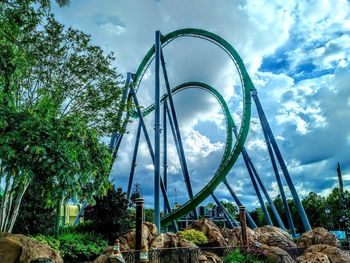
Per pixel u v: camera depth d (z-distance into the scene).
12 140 12.92
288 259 18.62
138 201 14.06
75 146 14.27
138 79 40.94
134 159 41.53
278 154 36.09
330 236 25.42
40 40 20.00
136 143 42.22
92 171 15.55
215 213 50.88
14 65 13.58
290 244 26.48
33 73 19.64
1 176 14.32
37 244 14.27
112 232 22.92
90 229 23.91
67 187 13.66
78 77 21.33
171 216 34.50
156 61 34.06
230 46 39.28
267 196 39.22
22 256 13.44
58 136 13.46
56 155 13.12
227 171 35.12
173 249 16.64
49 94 19.55
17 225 20.52
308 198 82.19
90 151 16.34
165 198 37.06
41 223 21.31
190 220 44.22
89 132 16.23
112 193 23.64
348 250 24.78
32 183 14.55
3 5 13.30
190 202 34.09
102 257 16.84
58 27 20.48
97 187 16.48
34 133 12.83
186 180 39.59
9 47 12.95
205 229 26.11
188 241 22.00
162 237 21.31
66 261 18.53
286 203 36.72
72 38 21.00
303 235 26.53
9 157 12.55
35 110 14.66
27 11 13.95
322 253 19.55
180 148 40.59
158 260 15.80
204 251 19.20
